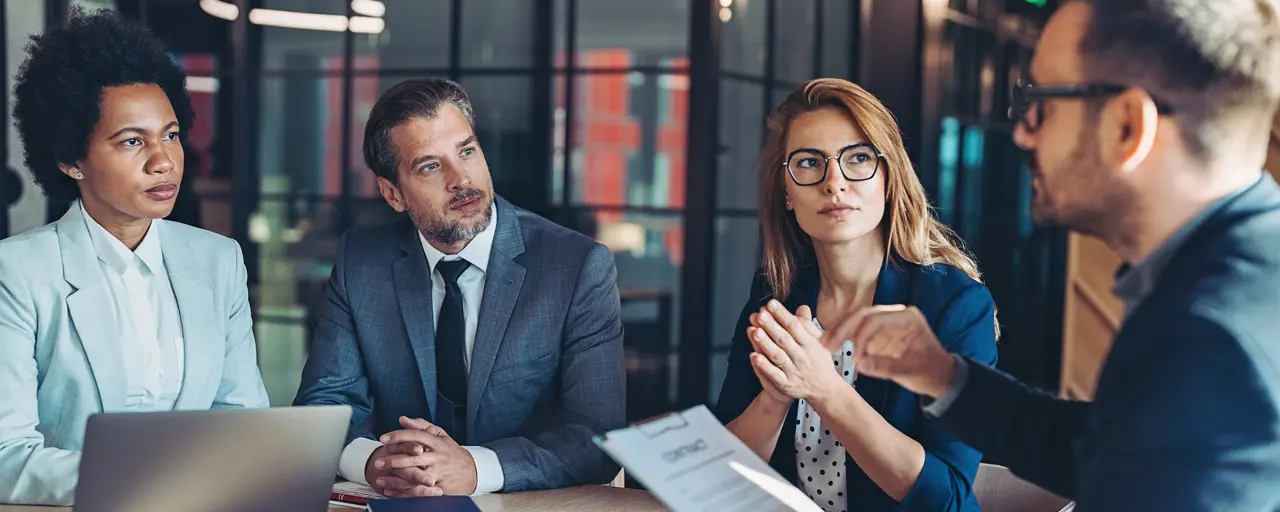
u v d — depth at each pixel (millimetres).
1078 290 4738
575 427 1977
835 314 1917
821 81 1862
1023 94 1075
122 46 1846
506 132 4254
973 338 1800
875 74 4055
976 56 4289
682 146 3971
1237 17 960
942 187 4113
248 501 1426
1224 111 966
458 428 2068
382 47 4426
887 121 1832
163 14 4617
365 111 4461
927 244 1885
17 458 1675
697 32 3912
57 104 1807
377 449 1874
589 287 2084
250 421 1404
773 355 1599
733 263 4141
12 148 4199
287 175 4594
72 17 1873
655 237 4055
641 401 4109
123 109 1828
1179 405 903
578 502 1762
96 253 1887
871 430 1607
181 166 1933
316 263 4562
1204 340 905
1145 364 939
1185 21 961
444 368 2090
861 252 1889
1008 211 4566
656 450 1310
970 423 1324
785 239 1961
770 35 4129
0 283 1790
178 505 1392
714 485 1305
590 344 2064
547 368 2074
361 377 2145
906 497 1631
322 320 2174
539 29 4176
